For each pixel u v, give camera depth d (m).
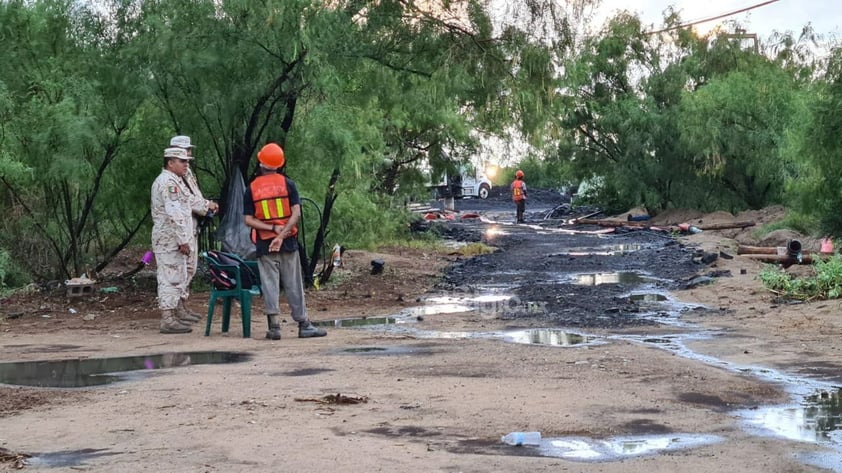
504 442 5.19
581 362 8.11
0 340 10.48
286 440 5.23
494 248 24.38
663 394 6.59
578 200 43.91
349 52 14.33
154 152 15.01
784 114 29.61
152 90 13.81
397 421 5.73
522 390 6.76
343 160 13.91
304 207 16.81
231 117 13.78
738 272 16.42
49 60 13.91
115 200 15.25
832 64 15.98
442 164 25.92
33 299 13.84
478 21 14.96
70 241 15.17
